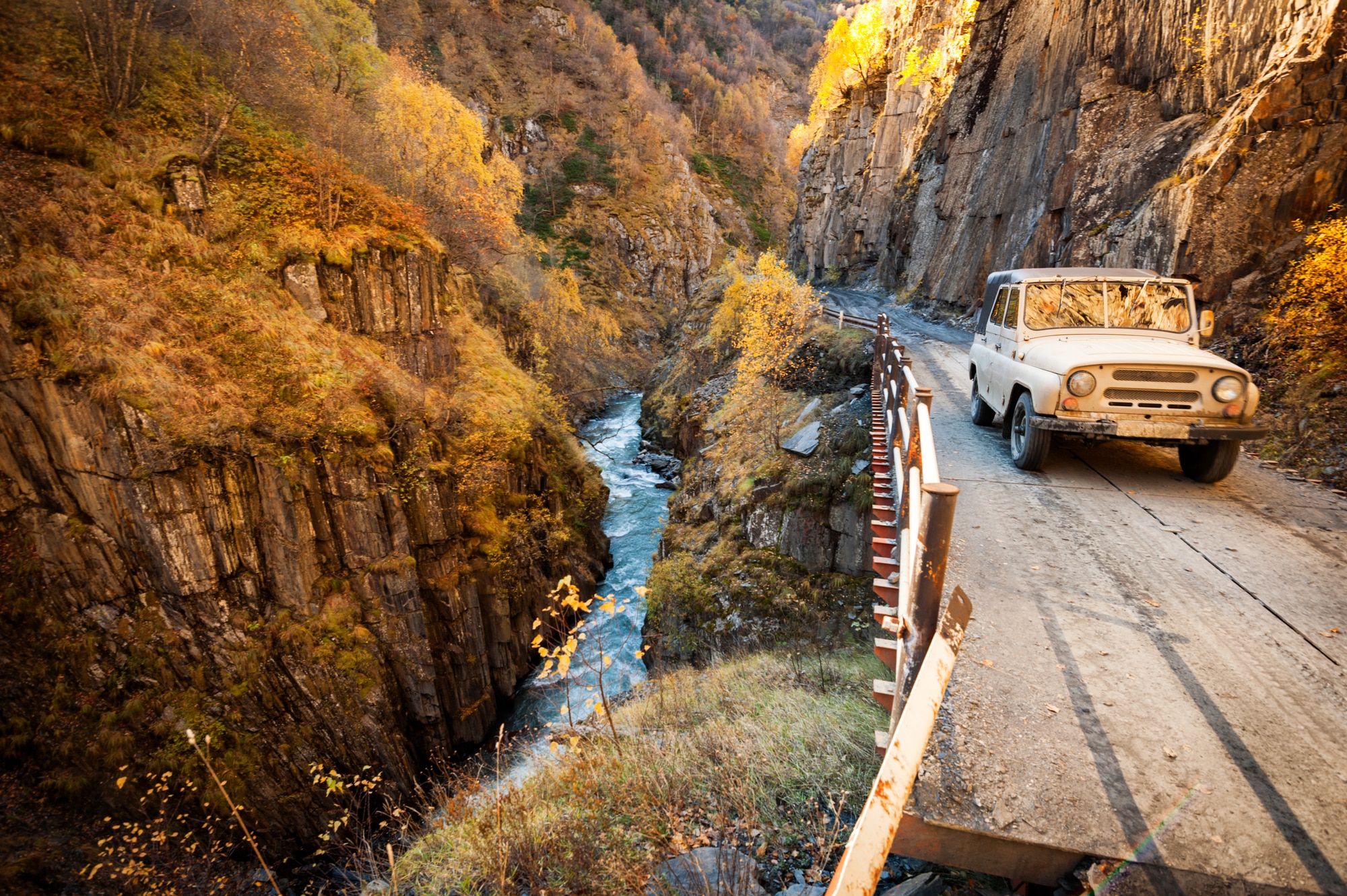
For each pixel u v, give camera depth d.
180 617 13.19
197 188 16.05
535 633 18.48
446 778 14.54
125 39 17.92
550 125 96.44
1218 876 1.98
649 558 22.80
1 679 12.82
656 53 143.62
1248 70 13.20
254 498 13.52
